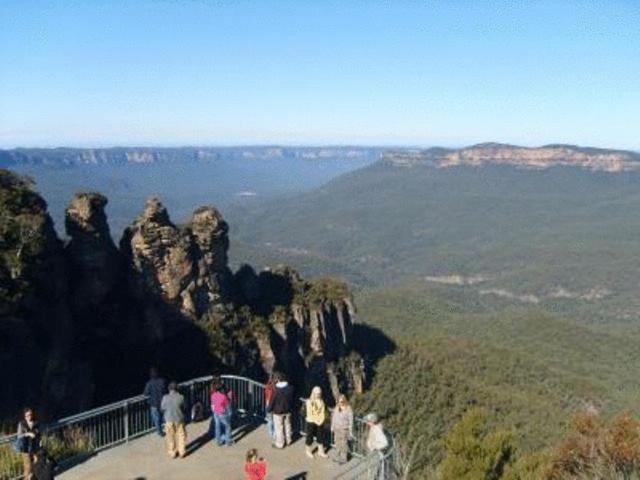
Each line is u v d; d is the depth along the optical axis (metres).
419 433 100.94
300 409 34.19
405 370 123.31
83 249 81.19
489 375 138.12
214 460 30.11
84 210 81.44
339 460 29.91
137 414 33.94
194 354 89.25
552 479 33.56
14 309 66.75
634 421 34.97
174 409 30.09
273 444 31.56
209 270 92.88
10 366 64.94
